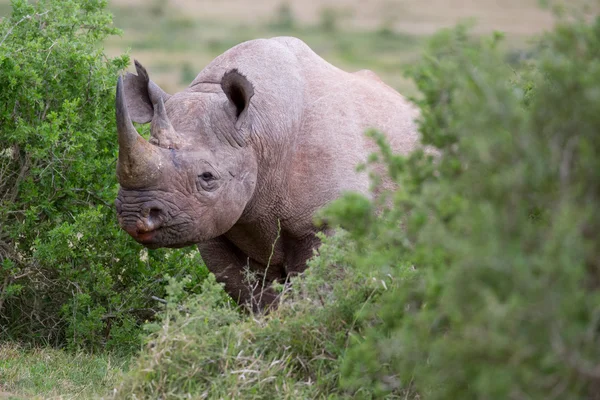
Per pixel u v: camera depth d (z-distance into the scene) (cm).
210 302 1386
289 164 1691
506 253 882
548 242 880
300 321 1370
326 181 1694
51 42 1923
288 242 1766
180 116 1588
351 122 1753
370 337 1223
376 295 1352
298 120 1709
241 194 1594
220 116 1591
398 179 1165
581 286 930
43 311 1939
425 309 1064
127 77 1700
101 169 1903
